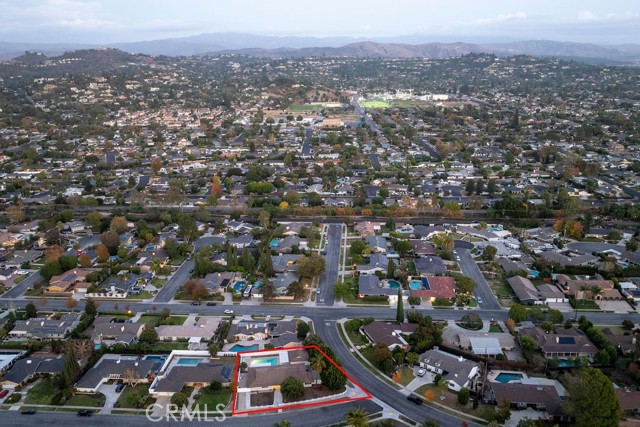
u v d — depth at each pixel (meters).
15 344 165.12
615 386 140.50
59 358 153.50
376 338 163.38
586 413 120.06
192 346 162.75
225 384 142.75
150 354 160.25
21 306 191.75
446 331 168.38
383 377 147.62
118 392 141.38
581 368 140.62
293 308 189.25
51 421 129.88
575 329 169.00
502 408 128.50
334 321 179.75
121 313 185.00
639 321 177.62
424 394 140.00
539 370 149.75
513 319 173.88
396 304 192.00
